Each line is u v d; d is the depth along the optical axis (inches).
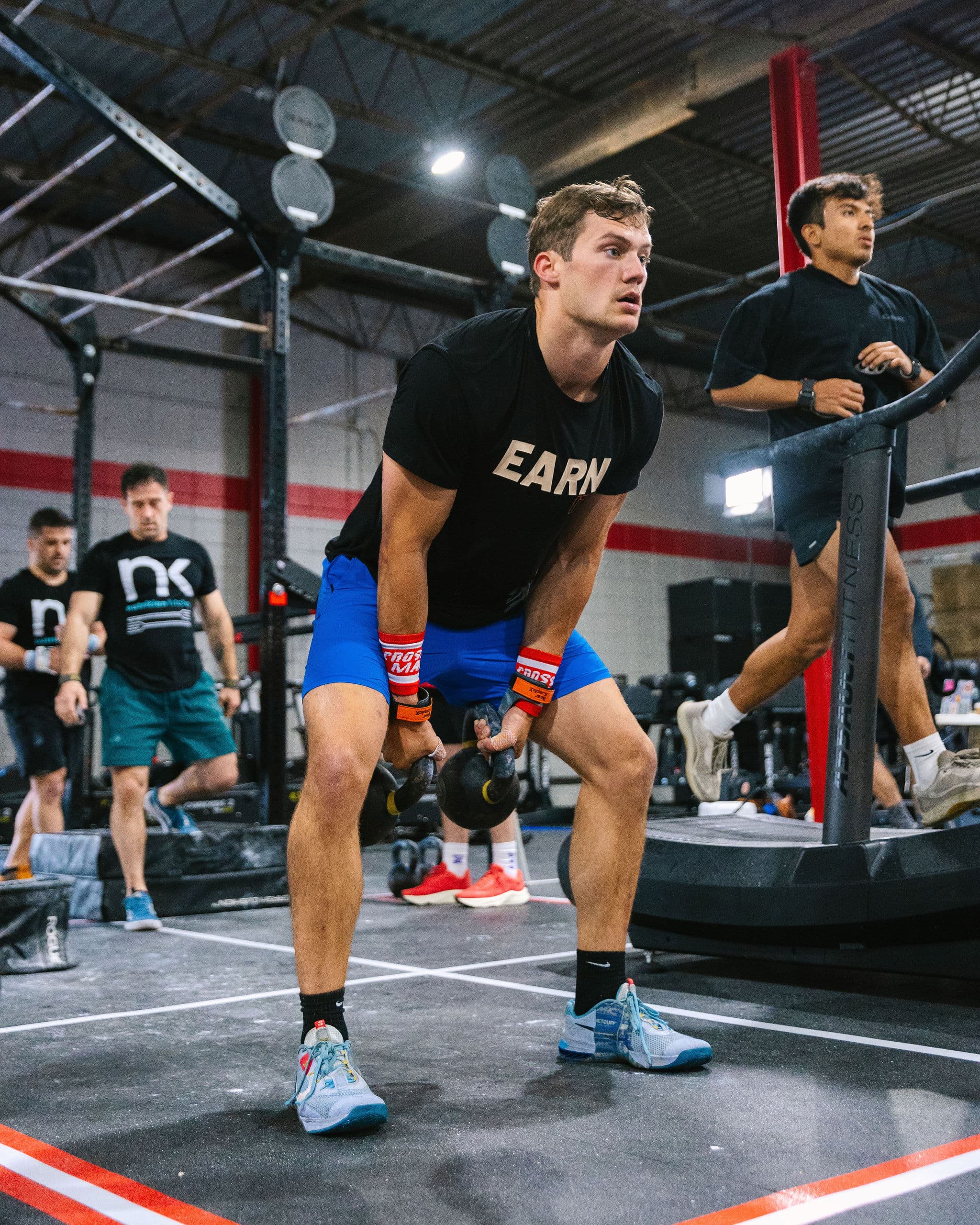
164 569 147.7
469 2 322.0
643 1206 44.2
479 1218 43.4
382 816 61.3
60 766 175.6
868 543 82.3
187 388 462.6
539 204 58.9
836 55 332.8
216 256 475.5
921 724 94.3
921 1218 42.4
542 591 65.9
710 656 506.3
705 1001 86.6
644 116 339.3
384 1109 54.8
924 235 461.1
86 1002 94.3
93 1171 50.3
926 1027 76.2
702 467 619.8
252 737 366.9
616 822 67.6
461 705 72.5
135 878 144.3
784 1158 49.4
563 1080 63.9
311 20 330.0
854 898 80.0
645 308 463.2
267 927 145.4
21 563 417.4
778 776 311.0
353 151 406.6
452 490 58.7
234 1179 48.7
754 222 454.3
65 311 276.5
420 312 532.4
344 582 63.7
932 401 77.0
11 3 289.1
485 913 149.6
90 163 401.1
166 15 325.4
